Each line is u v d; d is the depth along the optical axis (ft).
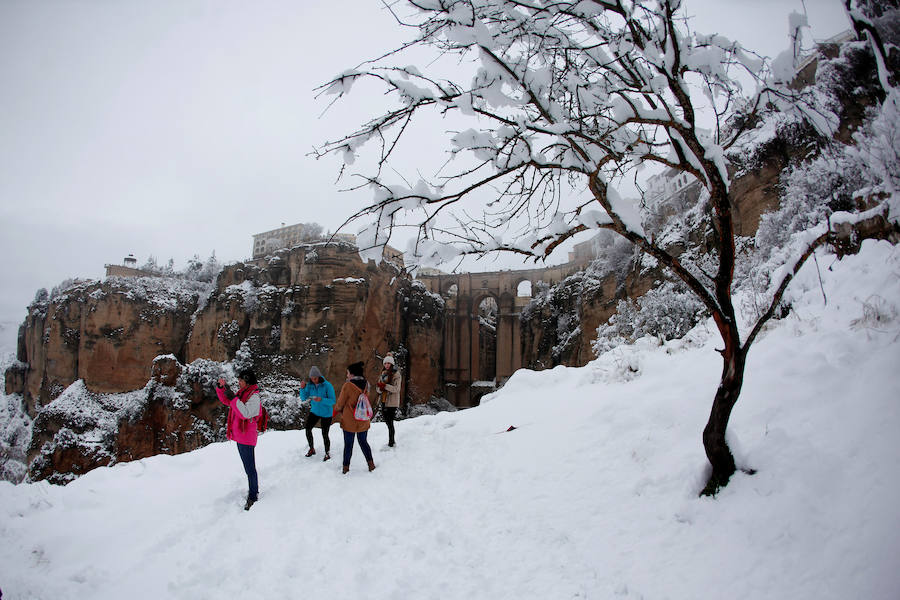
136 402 135.95
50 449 154.40
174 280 246.47
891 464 12.67
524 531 17.02
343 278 186.09
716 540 13.60
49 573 17.22
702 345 31.35
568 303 212.02
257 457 29.19
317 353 181.16
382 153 12.32
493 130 13.04
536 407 33.68
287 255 204.03
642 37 13.23
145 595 15.38
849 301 23.24
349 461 24.72
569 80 14.26
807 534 12.28
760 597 11.16
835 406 16.26
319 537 17.84
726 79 14.76
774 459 15.03
